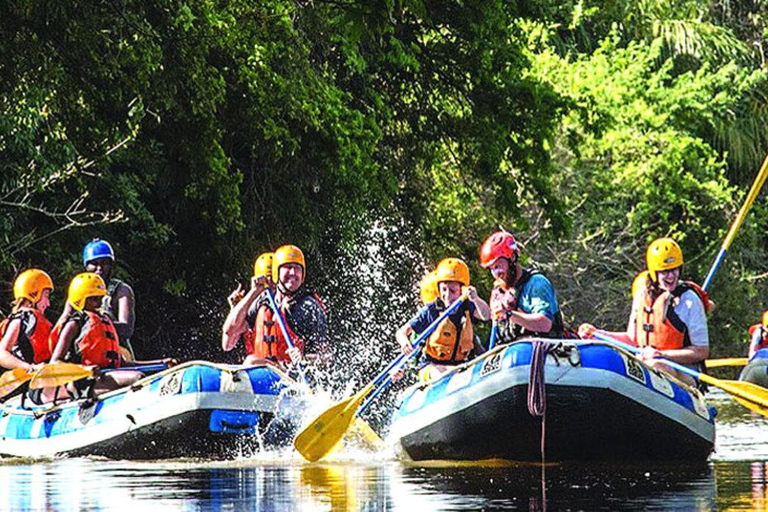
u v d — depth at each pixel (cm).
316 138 4838
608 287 7331
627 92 7781
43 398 2986
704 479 2162
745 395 2441
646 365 2450
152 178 4716
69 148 4266
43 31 3625
